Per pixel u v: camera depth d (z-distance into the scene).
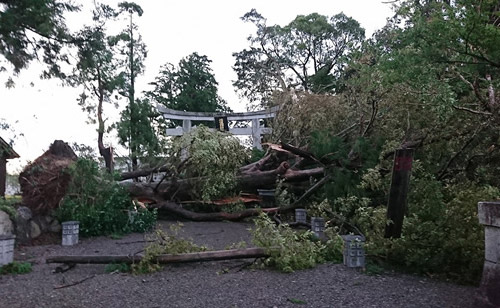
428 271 5.09
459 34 4.95
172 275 5.07
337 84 17.73
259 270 5.30
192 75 28.58
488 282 3.41
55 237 7.89
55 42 6.31
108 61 7.28
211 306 3.87
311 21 25.92
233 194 11.24
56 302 4.00
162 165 11.12
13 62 5.85
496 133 7.07
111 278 4.95
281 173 10.94
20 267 5.33
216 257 5.36
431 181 5.89
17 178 9.42
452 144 7.43
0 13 5.46
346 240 5.48
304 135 11.50
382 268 5.28
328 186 8.22
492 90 6.64
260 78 20.34
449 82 7.21
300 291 4.34
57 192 8.15
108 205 8.62
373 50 7.54
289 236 5.68
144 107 17.59
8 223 7.27
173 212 10.45
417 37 5.72
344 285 4.57
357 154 8.67
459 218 5.09
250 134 18.55
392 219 4.87
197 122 22.08
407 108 7.69
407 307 3.82
